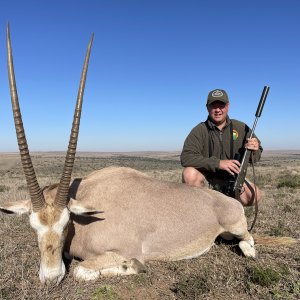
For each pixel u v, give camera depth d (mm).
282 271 1847
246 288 1676
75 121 1702
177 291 1646
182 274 1843
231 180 2490
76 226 1914
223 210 2082
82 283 1697
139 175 2143
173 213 1986
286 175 8719
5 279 1743
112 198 1946
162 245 1960
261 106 2439
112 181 2021
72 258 1980
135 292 1648
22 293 1600
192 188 2141
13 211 1736
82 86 1737
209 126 2590
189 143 2580
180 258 2018
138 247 1896
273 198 4270
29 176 1620
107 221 1879
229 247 2232
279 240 2287
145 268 1834
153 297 1617
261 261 2023
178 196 2047
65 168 1653
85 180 2113
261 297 1615
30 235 2537
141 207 1949
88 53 1739
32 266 1919
